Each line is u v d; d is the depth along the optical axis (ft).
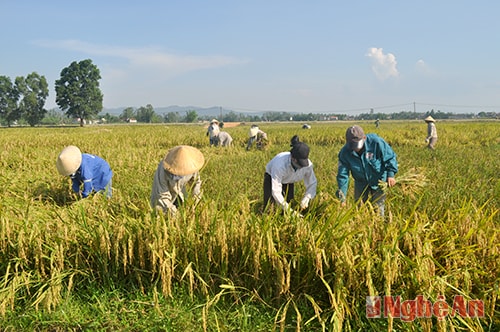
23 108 376.89
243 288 13.84
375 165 19.26
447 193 22.62
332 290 13.20
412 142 73.15
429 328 11.77
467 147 65.21
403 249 13.64
